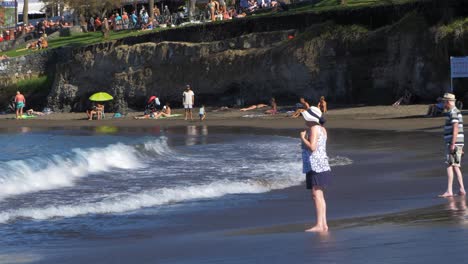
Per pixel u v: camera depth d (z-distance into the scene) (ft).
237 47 213.25
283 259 37.76
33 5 363.56
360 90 188.55
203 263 38.65
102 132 163.12
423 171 82.12
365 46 185.98
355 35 188.14
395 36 179.83
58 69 253.85
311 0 240.94
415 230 43.50
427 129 133.28
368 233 44.09
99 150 101.60
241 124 170.60
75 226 56.65
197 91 219.00
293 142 127.03
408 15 178.29
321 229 47.85
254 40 211.00
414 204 58.59
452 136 62.54
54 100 250.98
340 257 36.99
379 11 188.24
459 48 165.07
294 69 197.47
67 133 161.68
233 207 63.93
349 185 74.74
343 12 195.31
